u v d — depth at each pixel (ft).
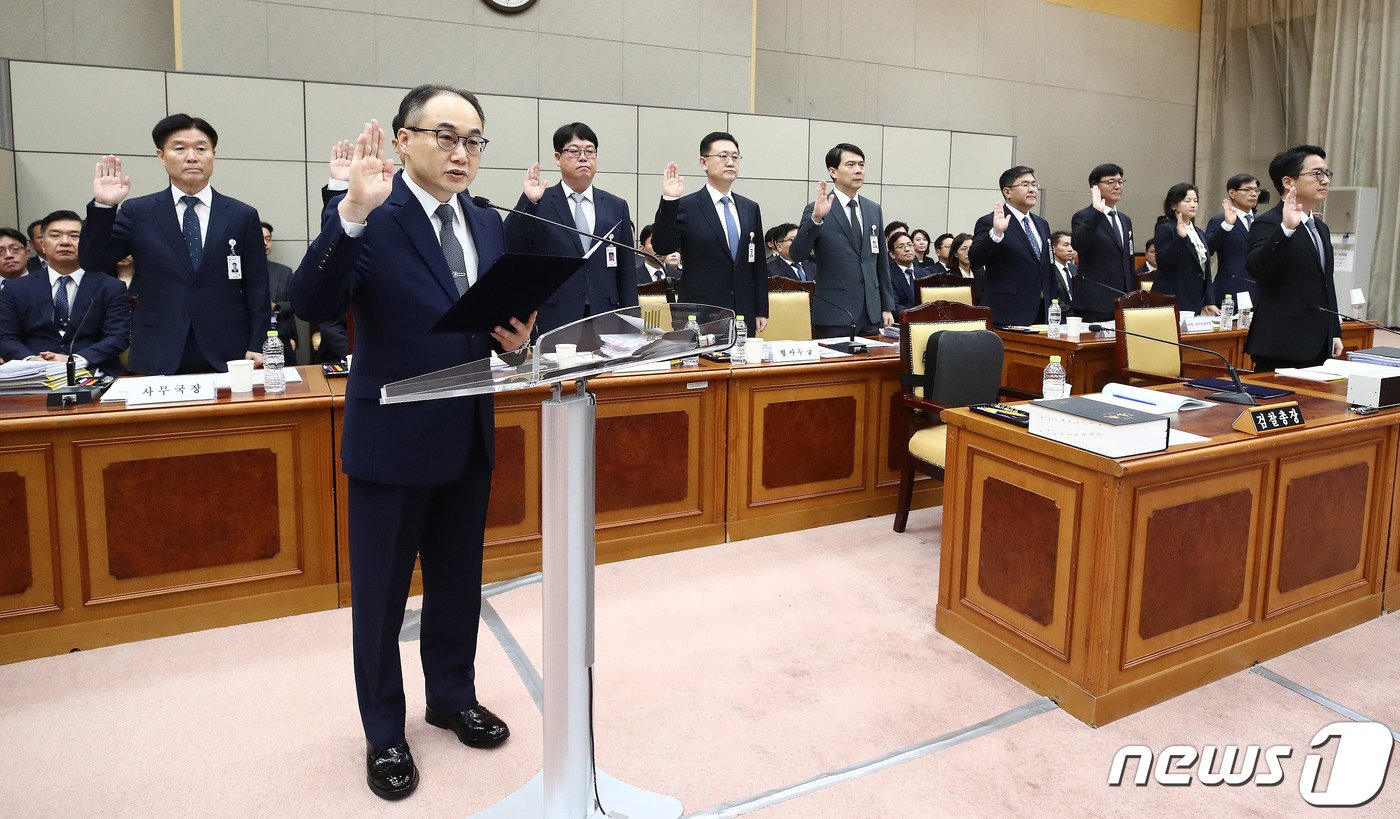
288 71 19.56
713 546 11.18
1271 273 12.97
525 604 9.35
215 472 8.42
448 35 20.98
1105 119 33.30
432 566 6.61
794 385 11.49
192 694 7.47
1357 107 30.14
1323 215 29.07
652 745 6.84
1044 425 7.41
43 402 8.23
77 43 18.72
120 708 7.24
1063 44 31.91
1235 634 7.93
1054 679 7.46
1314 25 31.50
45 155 16.70
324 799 6.13
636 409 10.45
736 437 11.18
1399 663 8.18
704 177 23.18
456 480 6.17
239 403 8.30
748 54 24.52
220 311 10.39
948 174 26.84
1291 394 9.51
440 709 6.86
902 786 6.36
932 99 29.53
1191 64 35.17
